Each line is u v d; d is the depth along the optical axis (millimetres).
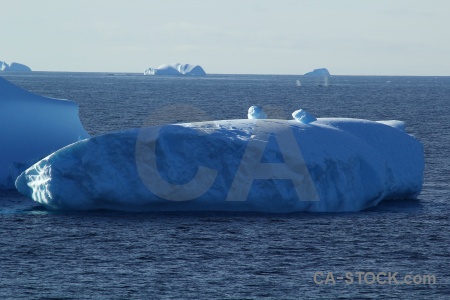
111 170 63031
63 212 64375
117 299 43406
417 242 56250
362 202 67562
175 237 56312
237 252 52750
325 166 64688
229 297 44000
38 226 59375
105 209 64938
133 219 61656
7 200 70625
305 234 57625
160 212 64250
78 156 63469
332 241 55969
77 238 55906
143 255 51844
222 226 59562
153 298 43656
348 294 44969
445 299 44531
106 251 52688
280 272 48656
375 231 59094
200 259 51062
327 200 65062
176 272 48312
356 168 67438
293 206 64125
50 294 44031
